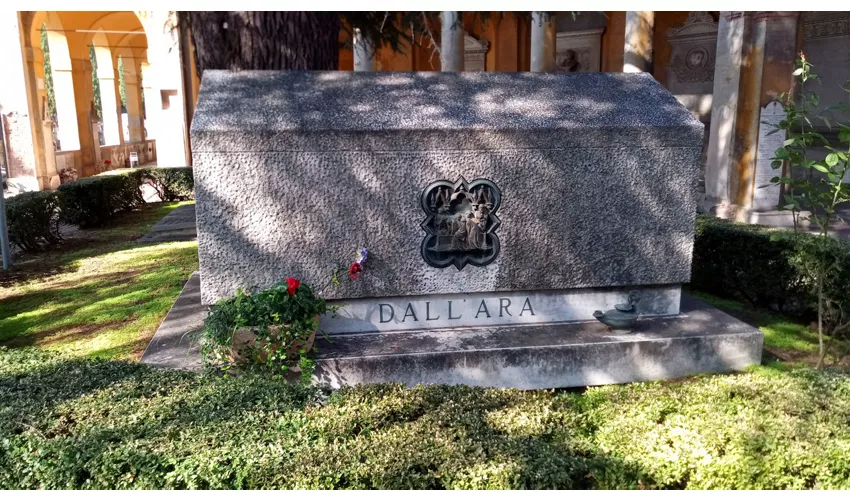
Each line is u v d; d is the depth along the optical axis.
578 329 4.25
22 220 8.87
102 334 5.32
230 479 2.12
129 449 2.19
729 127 9.70
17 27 15.88
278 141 3.81
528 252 4.23
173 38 16.28
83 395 2.67
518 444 2.32
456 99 4.26
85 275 7.69
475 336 4.10
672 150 4.25
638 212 4.30
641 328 4.27
